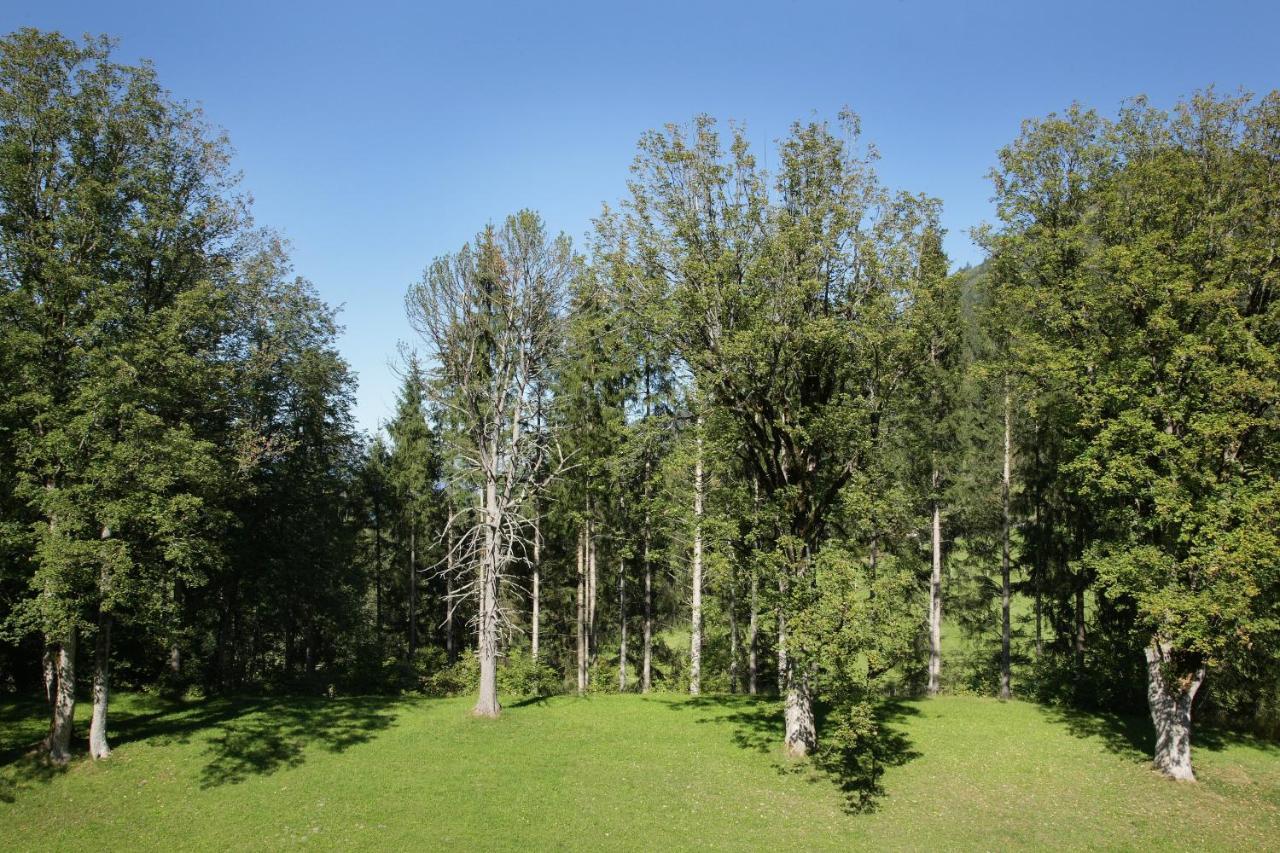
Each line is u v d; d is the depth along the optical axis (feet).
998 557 106.22
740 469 75.77
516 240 81.00
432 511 130.72
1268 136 61.57
